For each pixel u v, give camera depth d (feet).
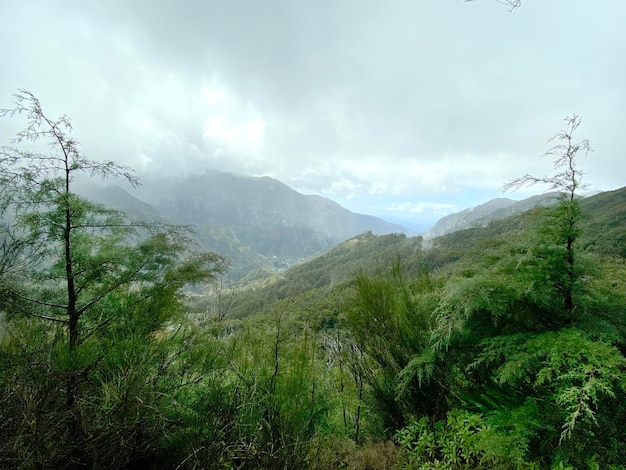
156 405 7.01
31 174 7.04
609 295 8.47
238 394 8.96
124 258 8.18
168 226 9.11
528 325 8.50
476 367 9.52
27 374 5.89
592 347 6.48
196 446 7.11
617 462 6.37
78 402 6.05
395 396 11.24
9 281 6.65
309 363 10.16
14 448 4.99
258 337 10.57
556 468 6.24
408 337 11.32
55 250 7.38
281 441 7.84
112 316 7.92
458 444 7.79
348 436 11.16
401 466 8.43
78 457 6.05
